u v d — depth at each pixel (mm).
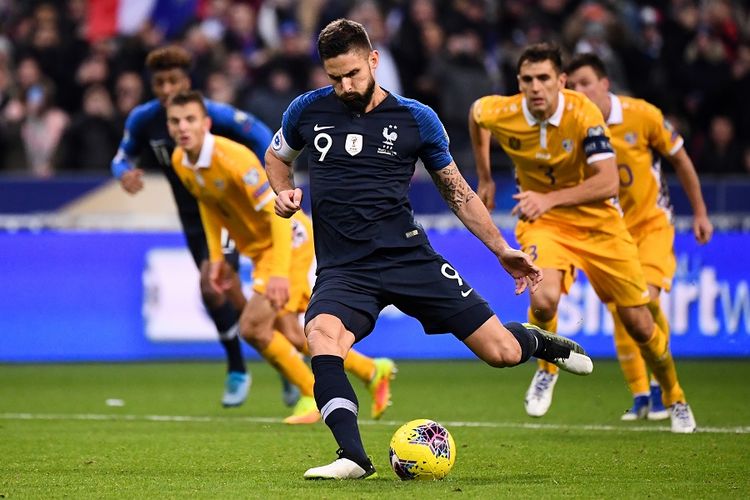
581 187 24219
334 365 18000
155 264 43750
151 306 43781
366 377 28125
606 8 55969
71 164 47250
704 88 52750
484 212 19375
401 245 18781
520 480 18516
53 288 43438
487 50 53781
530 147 25359
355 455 17844
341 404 17875
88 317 43500
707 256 43969
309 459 21406
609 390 36156
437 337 45156
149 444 23734
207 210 28016
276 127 48219
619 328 28719
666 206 28266
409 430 18312
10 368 42719
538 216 23578
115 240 43625
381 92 18969
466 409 31344
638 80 51562
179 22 57438
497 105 25672
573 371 20750
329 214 18844
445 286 18938
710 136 51344
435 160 19094
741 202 44531
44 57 52062
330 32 18125
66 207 43688
